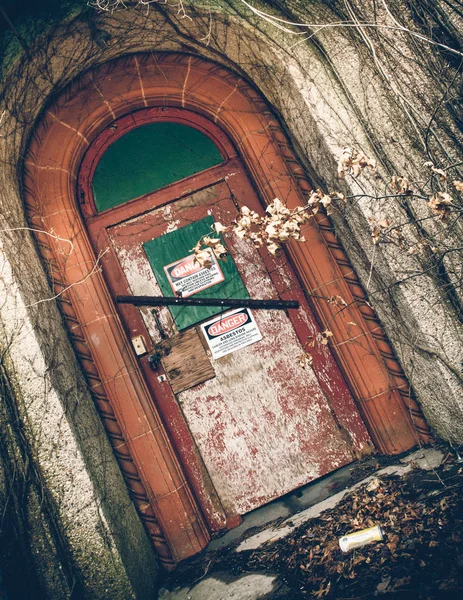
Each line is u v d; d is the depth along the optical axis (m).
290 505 3.30
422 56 2.88
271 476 3.44
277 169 3.50
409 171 2.92
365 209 2.96
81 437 2.85
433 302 2.94
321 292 3.43
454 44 2.85
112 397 3.30
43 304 3.05
